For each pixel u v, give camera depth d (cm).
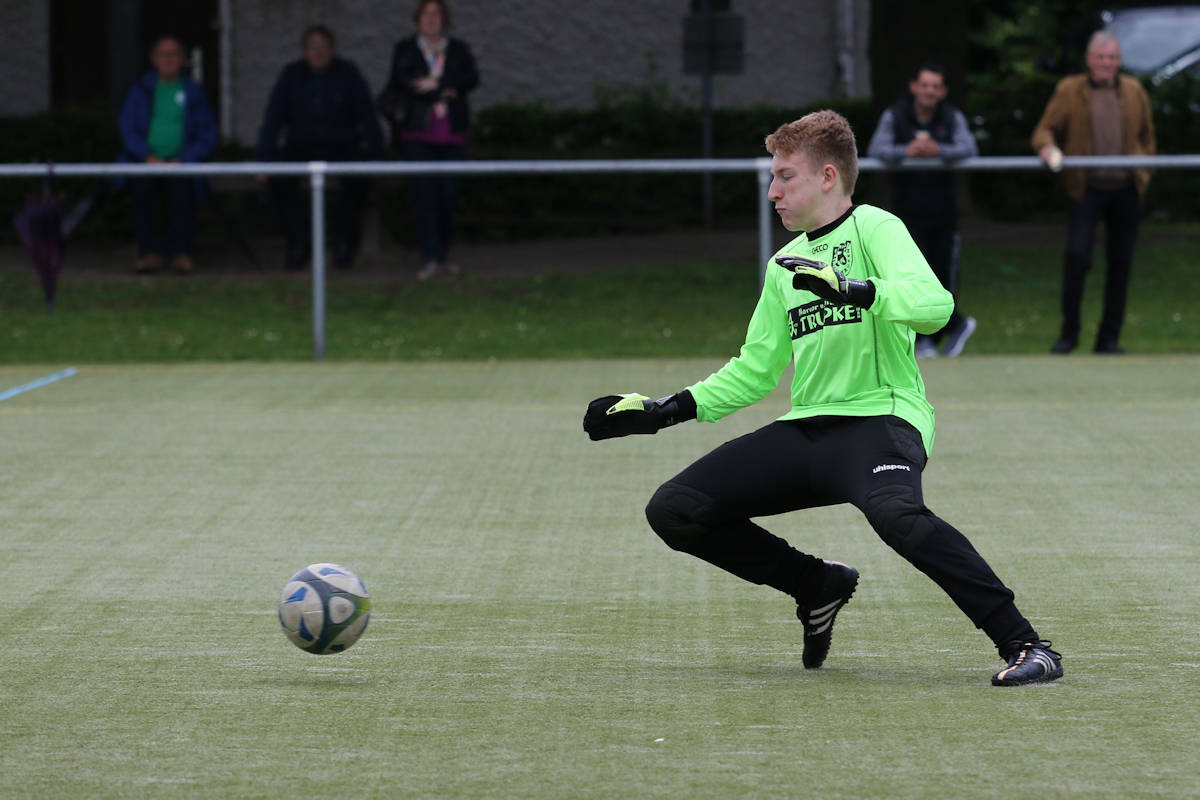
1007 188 5856
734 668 1396
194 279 4644
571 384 3375
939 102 3653
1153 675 1348
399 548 1931
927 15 5431
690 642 1496
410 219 5416
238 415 2988
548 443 2662
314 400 3178
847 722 1210
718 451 1345
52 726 1224
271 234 5303
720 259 5000
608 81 6825
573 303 4481
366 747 1159
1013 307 4447
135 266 4841
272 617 1605
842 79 6800
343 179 4644
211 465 2486
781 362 1374
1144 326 4200
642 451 2581
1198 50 6581
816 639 1377
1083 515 2083
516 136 6081
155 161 4619
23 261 4988
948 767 1095
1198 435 2675
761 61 6825
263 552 1914
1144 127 3681
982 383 3316
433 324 4253
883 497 1270
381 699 1295
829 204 1323
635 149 6000
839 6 6775
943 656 1436
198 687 1338
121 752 1152
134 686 1345
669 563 1841
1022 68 7112
